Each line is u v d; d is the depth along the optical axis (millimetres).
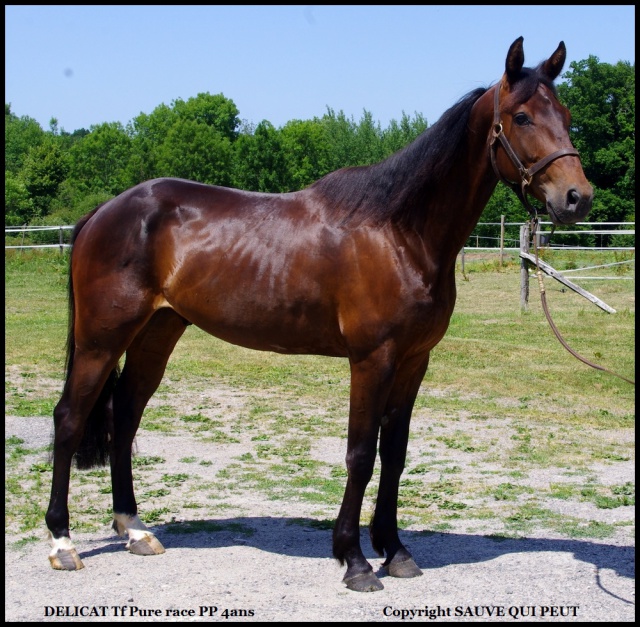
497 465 6434
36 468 6180
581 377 10141
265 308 4129
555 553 4391
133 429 4660
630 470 6289
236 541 4598
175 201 4406
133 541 4414
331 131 51750
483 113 3838
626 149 34188
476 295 19203
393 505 4172
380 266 3844
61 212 47375
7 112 90125
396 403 4145
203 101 69688
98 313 4332
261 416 8195
